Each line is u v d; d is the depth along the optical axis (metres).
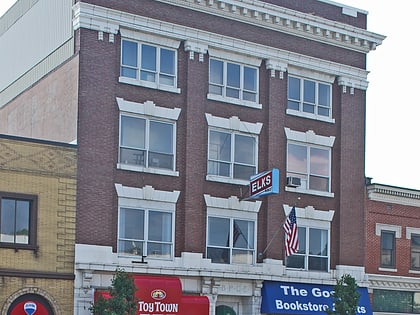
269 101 38.81
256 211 37.94
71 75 34.59
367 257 41.41
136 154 35.00
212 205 36.50
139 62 35.50
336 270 40.09
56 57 37.34
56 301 31.94
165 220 35.53
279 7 38.84
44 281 31.78
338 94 41.50
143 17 35.28
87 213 33.22
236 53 38.03
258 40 38.81
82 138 33.47
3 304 30.75
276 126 38.88
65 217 32.59
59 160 32.72
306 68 40.19
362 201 41.53
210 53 37.31
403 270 42.59
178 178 35.91
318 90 40.88
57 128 35.69
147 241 34.81
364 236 41.31
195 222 35.94
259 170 38.28
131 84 35.06
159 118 35.69
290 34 39.88
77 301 32.47
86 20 34.12
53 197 32.41
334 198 40.66
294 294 38.09
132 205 34.59
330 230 40.38
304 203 39.50
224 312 37.03
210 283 35.81
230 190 37.19
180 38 36.38
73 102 34.22
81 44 33.97
